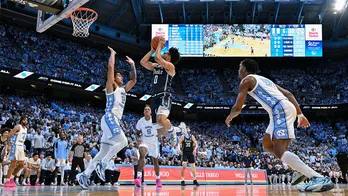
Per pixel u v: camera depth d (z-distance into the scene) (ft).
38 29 36.37
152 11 97.96
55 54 87.35
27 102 71.26
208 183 47.42
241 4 94.43
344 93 102.37
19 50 78.89
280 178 62.23
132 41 99.71
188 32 95.20
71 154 35.63
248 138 97.81
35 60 80.07
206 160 60.34
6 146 32.58
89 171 18.38
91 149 42.73
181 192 15.97
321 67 113.29
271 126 12.94
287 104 12.69
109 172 39.22
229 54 95.30
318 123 105.91
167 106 17.83
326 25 102.68
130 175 40.98
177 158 55.57
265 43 95.50
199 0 92.07
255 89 13.07
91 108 88.48
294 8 96.07
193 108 99.40
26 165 37.32
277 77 111.86
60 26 85.10
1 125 47.32
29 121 54.75
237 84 108.99
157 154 26.27
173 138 35.40
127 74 102.06
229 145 86.53
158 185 26.05
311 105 99.55
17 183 36.88
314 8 95.50
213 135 98.12
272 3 93.71
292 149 85.10
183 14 97.35
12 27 82.07
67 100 86.53
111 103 18.58
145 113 26.27
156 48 18.21
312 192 12.50
